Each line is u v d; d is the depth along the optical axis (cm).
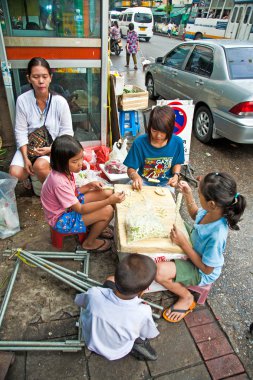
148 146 253
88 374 175
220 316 212
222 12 1277
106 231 277
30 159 295
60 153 194
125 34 1736
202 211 207
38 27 311
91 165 354
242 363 185
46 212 228
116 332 155
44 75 265
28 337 190
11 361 174
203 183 171
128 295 147
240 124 389
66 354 183
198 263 187
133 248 187
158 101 357
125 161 264
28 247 259
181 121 362
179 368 180
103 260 250
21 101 281
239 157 444
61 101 290
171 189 280
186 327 203
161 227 195
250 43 474
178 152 265
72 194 213
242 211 168
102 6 314
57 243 246
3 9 291
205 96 456
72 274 227
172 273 194
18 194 329
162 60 603
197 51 496
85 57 339
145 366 180
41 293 219
